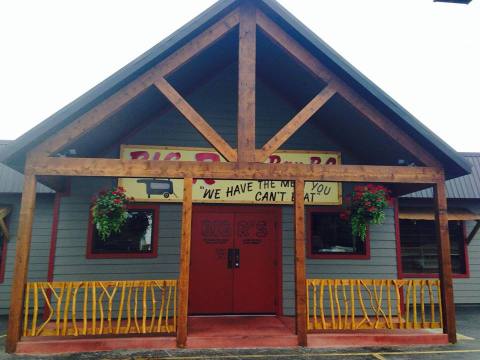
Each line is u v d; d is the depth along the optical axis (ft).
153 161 20.98
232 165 21.29
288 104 30.30
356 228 25.34
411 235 38.17
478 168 40.09
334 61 21.35
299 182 21.58
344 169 21.97
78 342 19.70
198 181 28.32
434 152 22.57
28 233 19.94
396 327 21.94
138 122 27.81
